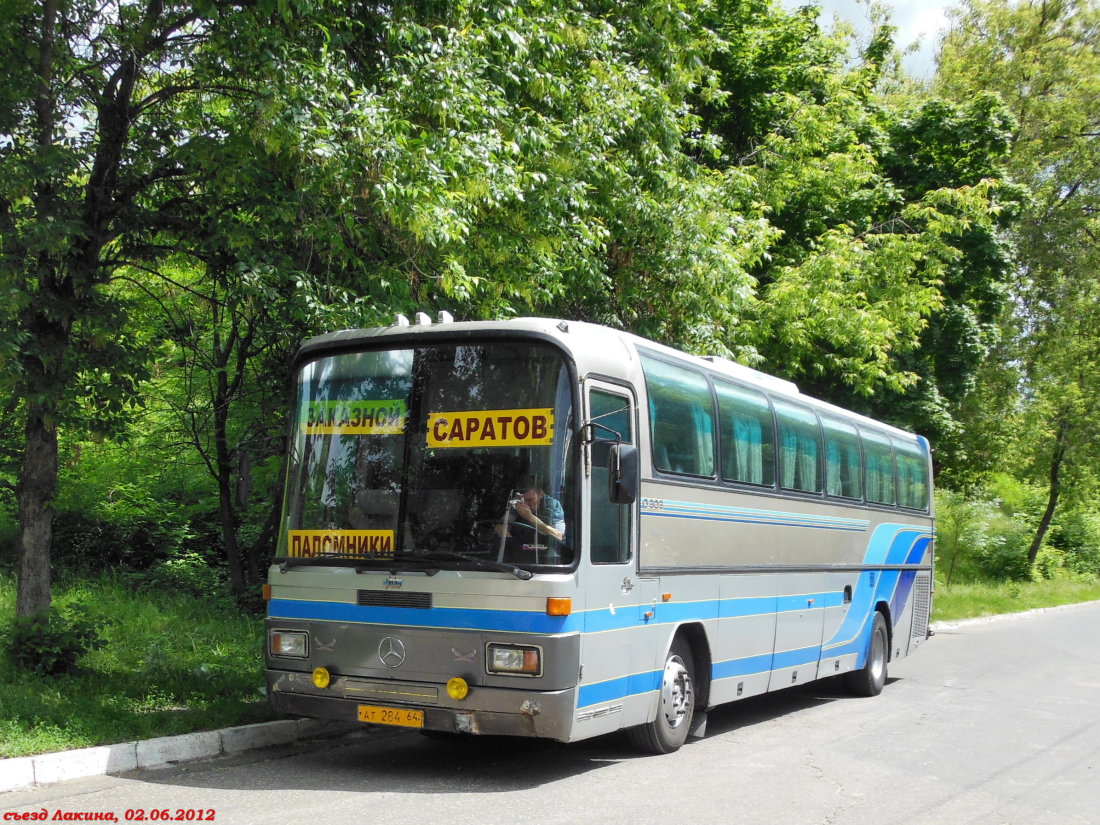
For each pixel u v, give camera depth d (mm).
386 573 7410
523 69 11820
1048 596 33875
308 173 9453
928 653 18766
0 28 8555
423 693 7215
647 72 14617
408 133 10156
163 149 10094
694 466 9211
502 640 7035
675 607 8695
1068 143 35094
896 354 21922
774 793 7469
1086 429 36562
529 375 7453
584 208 12703
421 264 10375
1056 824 6965
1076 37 35594
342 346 8047
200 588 15836
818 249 19250
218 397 14344
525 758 8469
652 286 14719
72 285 9125
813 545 11938
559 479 7258
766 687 10695
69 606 10688
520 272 11562
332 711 7551
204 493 17734
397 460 7633
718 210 15781
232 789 6984
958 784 8031
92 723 7793
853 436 13703
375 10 10859
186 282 12461
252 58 9305
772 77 21094
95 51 9609
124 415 9508
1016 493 43531
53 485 9398
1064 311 35156
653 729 8602
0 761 6797
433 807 6680
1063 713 11781
